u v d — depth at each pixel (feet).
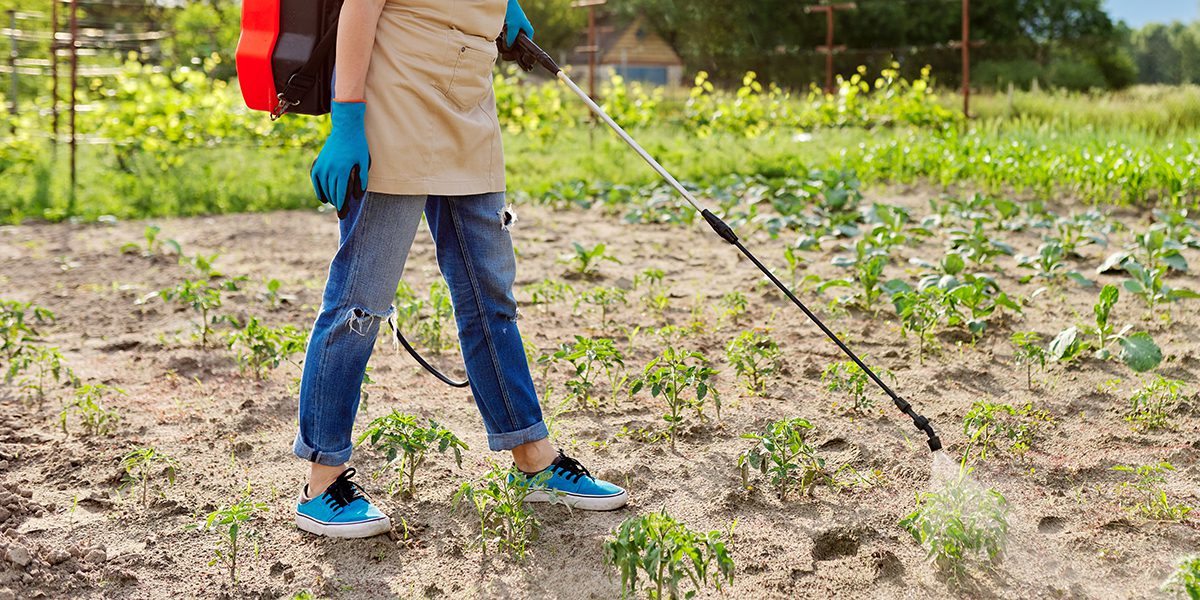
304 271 23.21
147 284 21.71
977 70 118.52
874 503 10.43
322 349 9.59
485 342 10.14
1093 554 9.31
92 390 13.11
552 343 16.37
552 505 10.46
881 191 32.78
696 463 11.49
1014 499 10.44
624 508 10.44
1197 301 18.20
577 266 22.18
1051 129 43.55
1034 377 14.34
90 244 26.53
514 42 10.64
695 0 128.57
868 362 15.08
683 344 16.20
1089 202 30.37
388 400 13.75
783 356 15.40
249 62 9.31
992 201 27.96
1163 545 9.41
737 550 9.50
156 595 8.93
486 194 9.93
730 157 39.50
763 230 26.81
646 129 49.78
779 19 127.54
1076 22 132.36
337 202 8.89
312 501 9.97
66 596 8.87
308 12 9.28
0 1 60.85
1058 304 18.26
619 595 8.76
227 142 40.37
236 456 11.93
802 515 10.21
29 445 12.25
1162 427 12.38
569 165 39.42
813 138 45.29
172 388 14.58
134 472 11.37
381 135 9.12
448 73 9.28
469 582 9.07
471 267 10.00
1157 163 30.09
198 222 30.40
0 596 8.71
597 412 13.21
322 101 9.48
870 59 125.29
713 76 134.21
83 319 18.76
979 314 16.19
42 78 59.77
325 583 9.09
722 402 13.42
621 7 138.82
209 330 16.97
